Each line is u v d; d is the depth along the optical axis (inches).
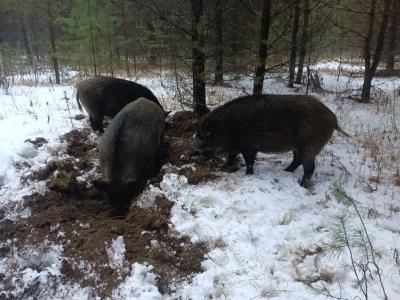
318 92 585.9
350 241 191.5
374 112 465.1
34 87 565.9
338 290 165.8
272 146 249.3
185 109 393.1
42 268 203.6
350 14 557.9
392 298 159.8
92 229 214.8
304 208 224.5
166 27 338.0
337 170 275.4
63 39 708.0
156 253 195.0
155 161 286.5
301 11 523.2
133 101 294.5
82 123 343.3
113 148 237.3
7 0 709.3
